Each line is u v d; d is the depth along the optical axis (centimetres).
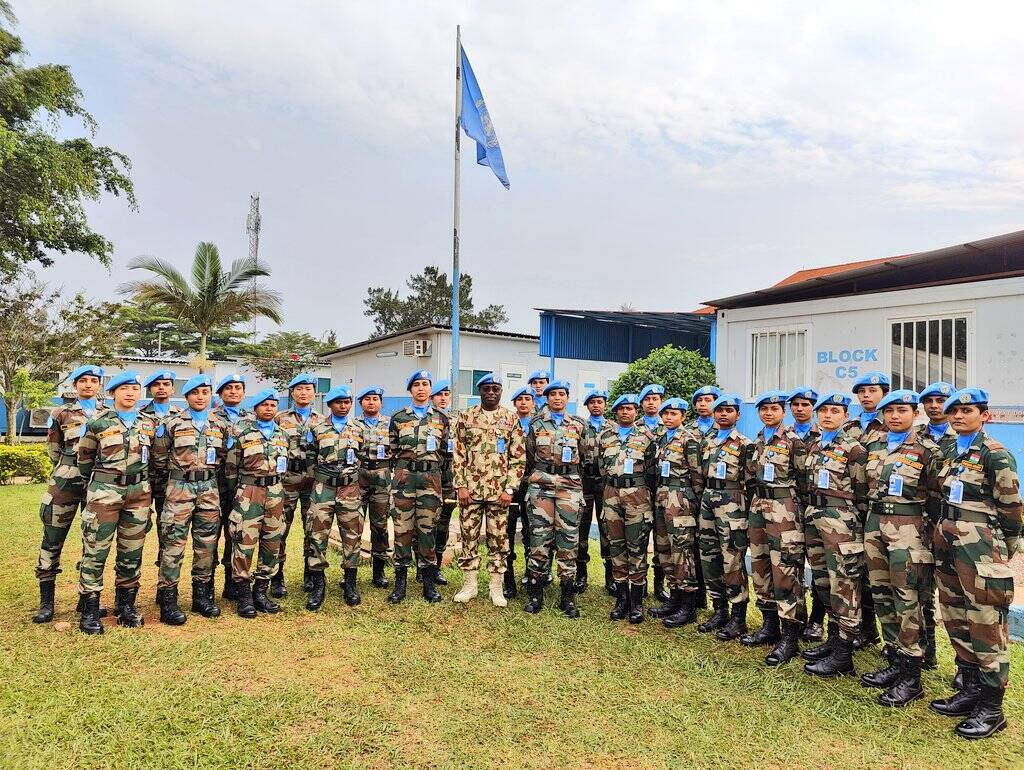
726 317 1090
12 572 605
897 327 882
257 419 518
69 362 1603
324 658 425
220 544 700
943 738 338
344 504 537
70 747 311
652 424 586
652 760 314
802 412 462
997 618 345
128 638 445
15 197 1383
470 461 546
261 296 1862
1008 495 348
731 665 427
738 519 475
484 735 332
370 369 2217
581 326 1543
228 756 308
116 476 461
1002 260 834
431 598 549
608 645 459
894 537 384
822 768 311
